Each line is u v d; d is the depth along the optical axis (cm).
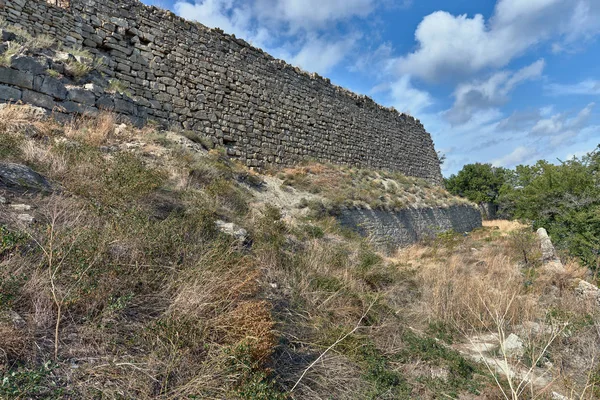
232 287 399
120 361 272
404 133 2798
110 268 346
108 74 1127
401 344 513
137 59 1223
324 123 2030
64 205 441
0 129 633
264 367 339
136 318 328
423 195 2386
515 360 520
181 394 259
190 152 1087
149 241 416
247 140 1561
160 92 1268
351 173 1975
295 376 359
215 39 1483
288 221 1016
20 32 917
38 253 329
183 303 343
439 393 406
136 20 1241
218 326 336
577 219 1661
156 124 1180
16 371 223
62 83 890
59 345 265
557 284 1004
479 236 2272
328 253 791
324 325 488
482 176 4569
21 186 464
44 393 221
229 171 1174
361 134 2322
